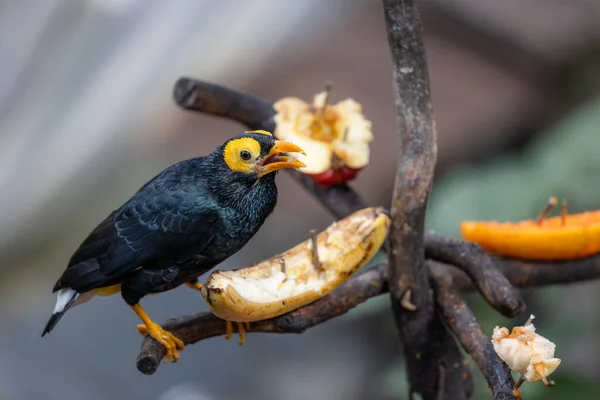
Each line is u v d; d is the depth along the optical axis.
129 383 12.07
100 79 10.70
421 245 4.43
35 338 12.40
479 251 4.51
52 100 10.55
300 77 11.34
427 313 4.55
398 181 4.39
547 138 10.44
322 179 5.16
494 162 10.95
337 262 4.06
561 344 8.75
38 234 10.68
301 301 3.96
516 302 4.27
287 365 12.06
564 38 11.55
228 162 4.29
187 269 4.49
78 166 10.60
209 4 11.31
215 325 4.38
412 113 4.38
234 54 11.29
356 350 11.94
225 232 4.38
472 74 11.74
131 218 4.43
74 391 11.85
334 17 12.20
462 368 4.74
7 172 10.48
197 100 5.23
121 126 10.76
